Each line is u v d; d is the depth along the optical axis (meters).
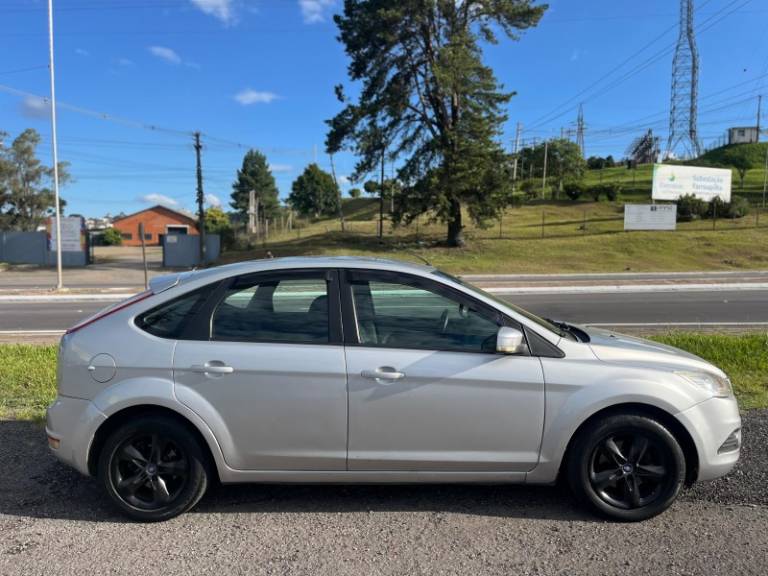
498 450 3.57
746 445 4.67
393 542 3.38
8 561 3.20
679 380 3.58
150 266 38.84
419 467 3.60
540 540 3.39
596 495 3.60
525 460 3.57
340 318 3.68
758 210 48.75
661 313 12.98
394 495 3.99
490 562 3.17
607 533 3.46
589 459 3.58
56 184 22.00
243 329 3.69
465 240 39.78
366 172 35.66
